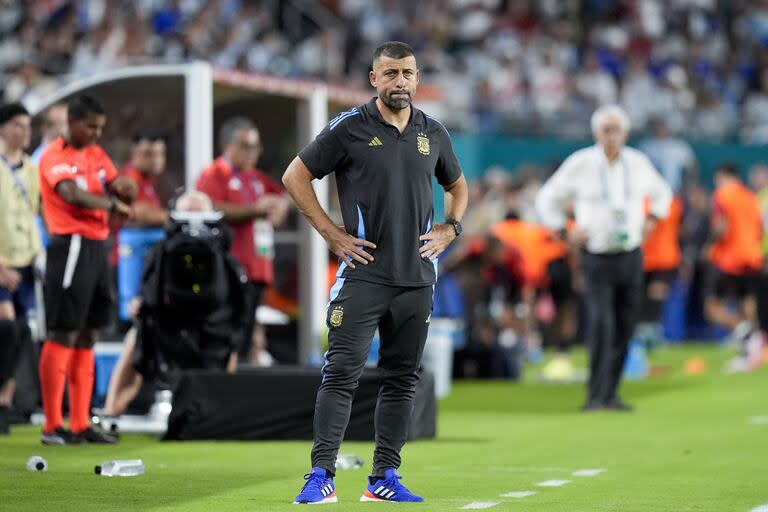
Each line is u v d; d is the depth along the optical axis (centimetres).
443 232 2456
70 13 7894
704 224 8462
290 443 3609
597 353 4694
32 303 4031
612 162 4631
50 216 3400
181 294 3672
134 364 3766
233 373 3678
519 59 10188
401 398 2478
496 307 6606
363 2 10119
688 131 9906
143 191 4128
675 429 4047
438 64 9869
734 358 7419
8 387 3909
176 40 8194
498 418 4450
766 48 11006
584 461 3234
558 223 4700
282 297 5103
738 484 2797
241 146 4269
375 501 2462
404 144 2414
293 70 9131
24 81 7138
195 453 3362
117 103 4441
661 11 10875
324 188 5131
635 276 4656
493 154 8781
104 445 3534
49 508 2392
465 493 2623
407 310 2423
